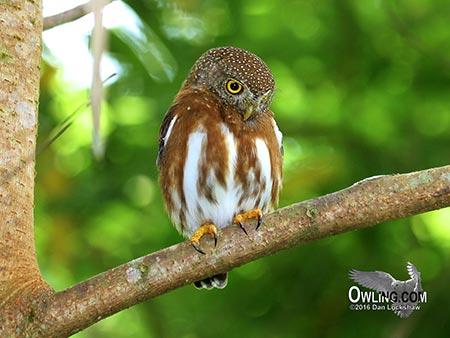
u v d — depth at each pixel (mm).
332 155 13180
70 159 13070
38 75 6629
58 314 6012
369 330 12086
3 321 6023
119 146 12820
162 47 12305
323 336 12312
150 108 12430
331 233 6418
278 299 12586
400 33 13047
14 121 6359
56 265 13008
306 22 13617
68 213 12648
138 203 12859
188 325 12648
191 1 6543
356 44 13469
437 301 11953
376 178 6410
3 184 6246
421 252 12539
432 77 13242
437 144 12719
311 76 13578
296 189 12672
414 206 6336
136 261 6219
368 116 13367
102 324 14031
